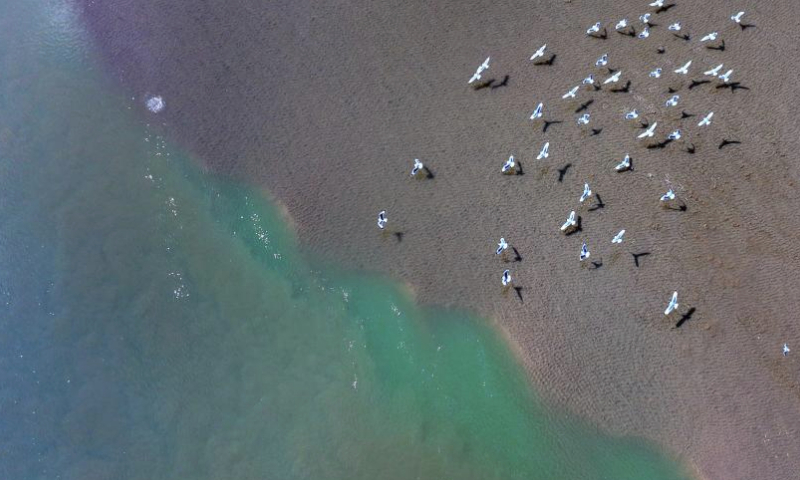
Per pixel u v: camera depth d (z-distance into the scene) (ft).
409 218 165.68
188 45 203.92
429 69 193.26
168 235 166.91
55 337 151.33
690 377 138.51
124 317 153.69
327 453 135.23
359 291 156.46
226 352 148.56
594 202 163.84
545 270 155.02
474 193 168.35
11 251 164.35
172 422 139.85
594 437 134.10
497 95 185.88
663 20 197.47
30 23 211.41
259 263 162.09
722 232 157.79
